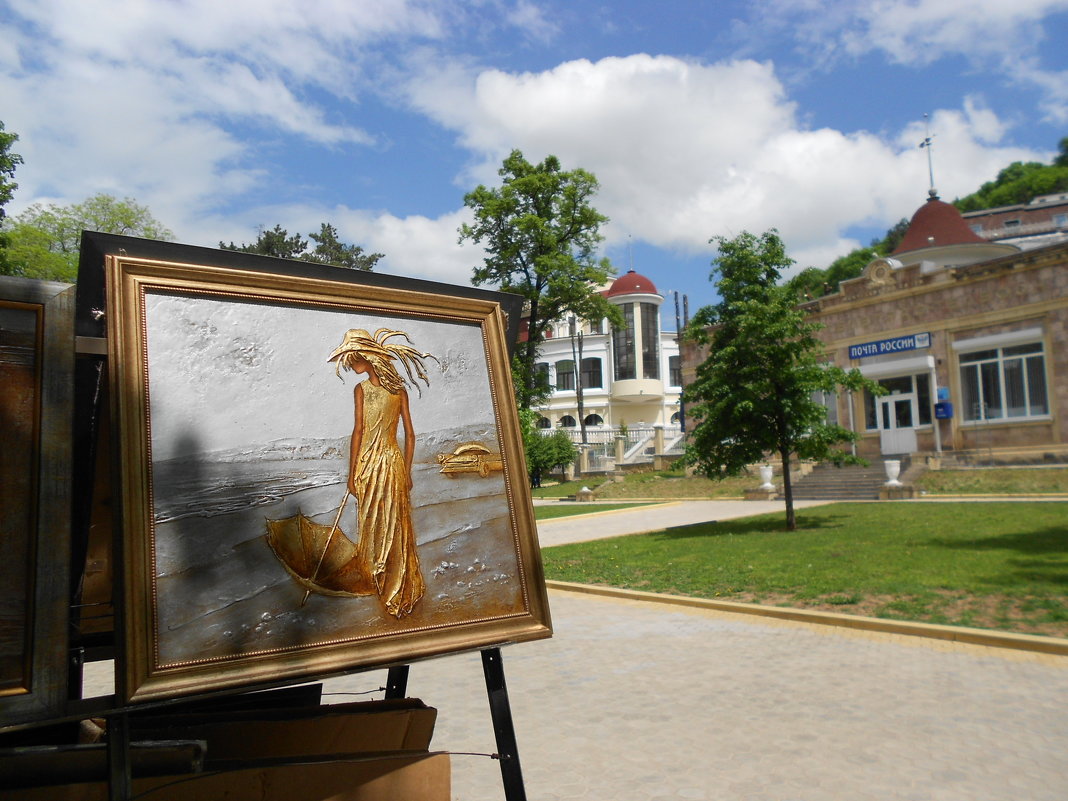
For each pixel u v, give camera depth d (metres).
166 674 1.87
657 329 56.72
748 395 16.39
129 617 1.85
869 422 30.56
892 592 8.84
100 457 2.37
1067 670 5.98
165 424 2.02
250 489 2.10
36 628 1.78
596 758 4.61
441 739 5.05
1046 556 10.37
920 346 28.39
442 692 6.23
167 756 2.10
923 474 25.27
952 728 4.82
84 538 2.26
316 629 2.10
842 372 16.56
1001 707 5.18
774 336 16.05
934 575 9.55
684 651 7.27
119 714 1.87
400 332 2.50
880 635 7.40
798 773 4.22
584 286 28.89
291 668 2.02
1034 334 25.31
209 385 2.11
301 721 2.55
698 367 17.66
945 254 37.59
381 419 2.38
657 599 9.93
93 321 2.27
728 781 4.16
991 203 82.06
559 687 6.26
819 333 31.70
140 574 1.89
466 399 2.57
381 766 2.32
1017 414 25.97
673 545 15.07
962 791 3.91
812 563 11.26
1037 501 18.67
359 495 2.27
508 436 2.62
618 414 56.91
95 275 2.16
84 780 2.10
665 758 4.55
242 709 2.87
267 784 2.20
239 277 2.23
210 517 2.02
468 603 2.37
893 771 4.19
